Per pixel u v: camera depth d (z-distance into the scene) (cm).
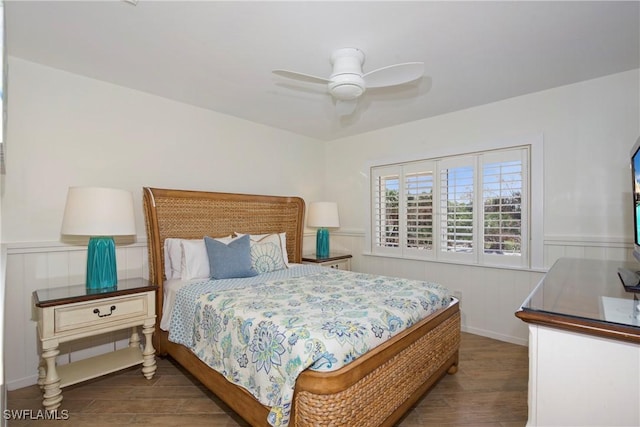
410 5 166
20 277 227
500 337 313
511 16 176
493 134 313
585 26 186
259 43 205
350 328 157
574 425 104
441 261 352
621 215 254
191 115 321
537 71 247
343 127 398
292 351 144
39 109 236
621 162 253
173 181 308
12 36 197
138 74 252
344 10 171
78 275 251
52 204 241
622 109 252
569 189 275
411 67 190
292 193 421
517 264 304
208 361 195
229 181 353
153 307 240
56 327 196
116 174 272
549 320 106
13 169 226
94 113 261
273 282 259
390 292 224
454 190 343
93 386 227
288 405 138
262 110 335
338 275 288
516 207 303
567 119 275
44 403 195
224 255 274
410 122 375
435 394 218
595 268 200
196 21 182
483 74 251
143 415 195
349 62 209
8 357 222
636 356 95
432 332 209
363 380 149
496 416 194
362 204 427
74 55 222
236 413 181
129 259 277
